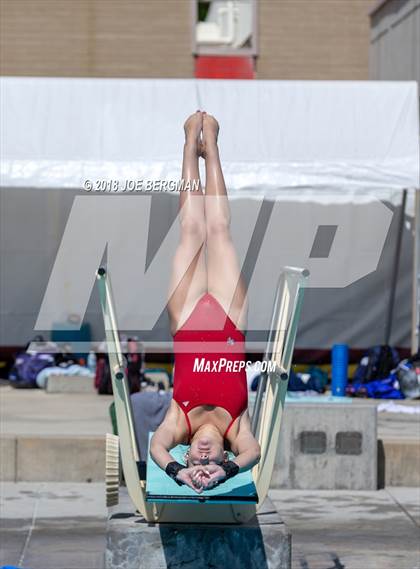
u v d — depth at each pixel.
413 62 23.23
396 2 25.11
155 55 28.50
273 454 8.45
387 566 10.55
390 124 21.69
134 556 8.20
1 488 14.23
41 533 11.80
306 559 10.76
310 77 28.69
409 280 23.86
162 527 8.24
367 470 14.36
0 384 23.48
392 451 14.67
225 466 7.80
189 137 9.16
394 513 12.98
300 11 28.62
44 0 28.11
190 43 28.53
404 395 20.53
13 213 23.83
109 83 21.94
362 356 23.91
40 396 21.12
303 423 14.31
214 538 8.22
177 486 7.80
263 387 9.13
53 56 28.23
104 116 21.53
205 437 8.01
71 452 14.66
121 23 28.38
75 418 17.36
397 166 19.98
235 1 28.64
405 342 23.95
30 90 21.72
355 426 14.34
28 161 19.89
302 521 12.47
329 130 21.52
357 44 28.59
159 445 8.10
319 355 23.89
